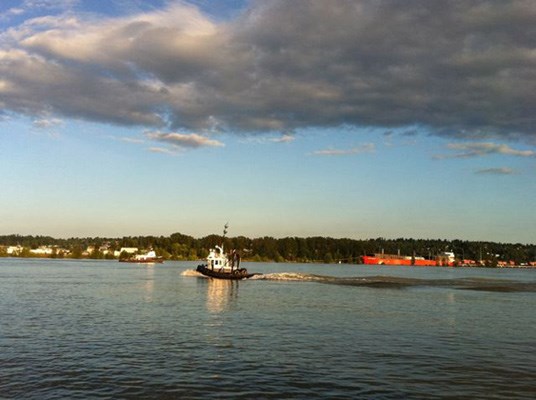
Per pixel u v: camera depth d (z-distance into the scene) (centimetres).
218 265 13762
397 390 2730
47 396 2550
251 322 5153
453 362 3394
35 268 19700
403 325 5138
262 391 2678
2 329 4475
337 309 6512
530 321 5647
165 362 3259
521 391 2750
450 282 13625
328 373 3048
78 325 4756
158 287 10094
